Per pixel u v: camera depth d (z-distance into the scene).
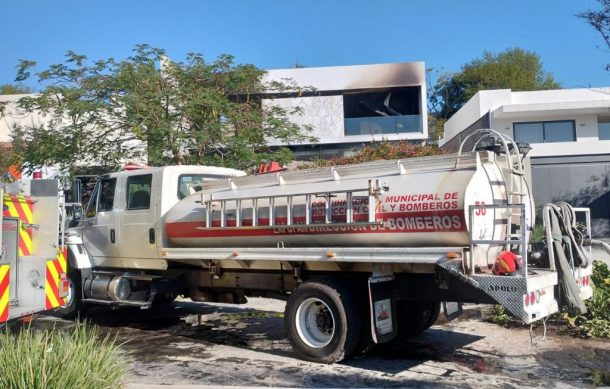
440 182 6.05
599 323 7.59
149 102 13.62
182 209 8.24
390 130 31.44
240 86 15.71
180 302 11.62
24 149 14.71
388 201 6.27
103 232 9.40
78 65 14.06
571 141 27.52
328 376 6.14
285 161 15.44
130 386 5.55
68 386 3.99
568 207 6.61
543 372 6.16
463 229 5.79
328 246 6.79
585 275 6.78
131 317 10.05
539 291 5.78
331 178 6.95
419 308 7.40
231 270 8.12
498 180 6.28
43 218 7.74
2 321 6.75
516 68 53.88
